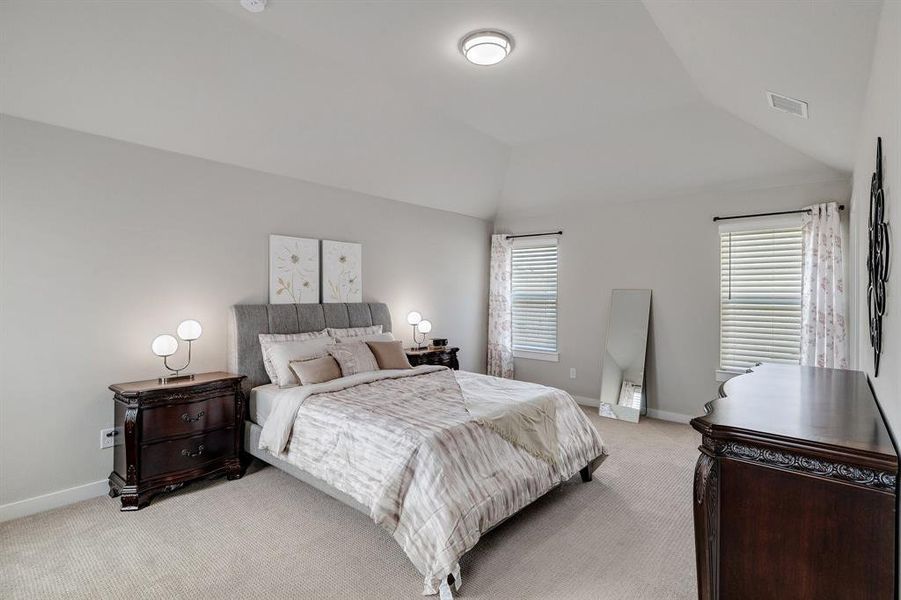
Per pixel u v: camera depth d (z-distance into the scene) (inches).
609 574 86.9
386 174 188.4
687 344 190.7
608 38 114.2
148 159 131.0
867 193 92.0
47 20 96.3
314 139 156.3
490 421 105.2
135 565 89.3
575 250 224.7
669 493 122.6
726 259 181.5
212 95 126.3
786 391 81.8
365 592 81.7
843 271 152.5
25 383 110.7
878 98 68.1
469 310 244.2
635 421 193.0
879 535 45.5
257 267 156.7
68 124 116.0
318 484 112.2
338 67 132.6
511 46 118.0
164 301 134.5
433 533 82.4
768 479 51.2
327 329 168.1
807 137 132.6
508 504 96.9
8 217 108.3
